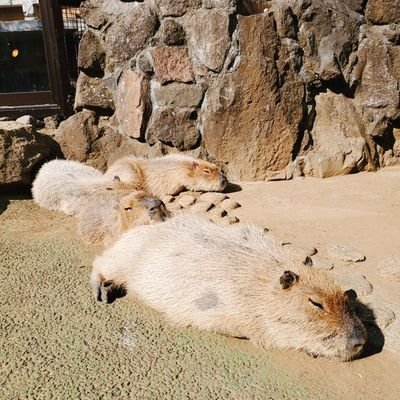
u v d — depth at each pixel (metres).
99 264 1.83
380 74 2.91
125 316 1.66
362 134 2.96
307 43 2.85
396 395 1.30
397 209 2.37
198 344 1.51
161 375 1.38
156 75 2.94
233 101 2.83
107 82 3.12
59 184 2.67
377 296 1.65
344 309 1.38
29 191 3.00
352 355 1.38
